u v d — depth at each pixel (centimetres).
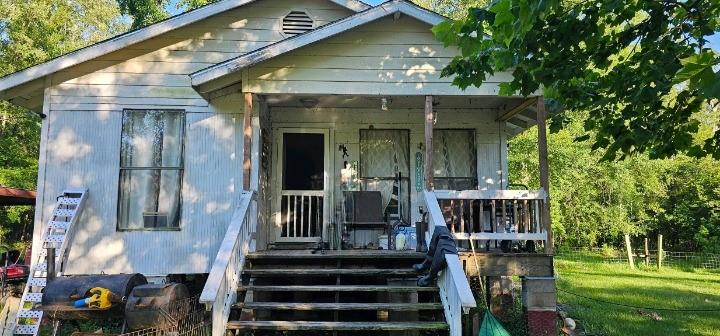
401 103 814
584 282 1320
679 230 2092
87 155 729
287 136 853
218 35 822
